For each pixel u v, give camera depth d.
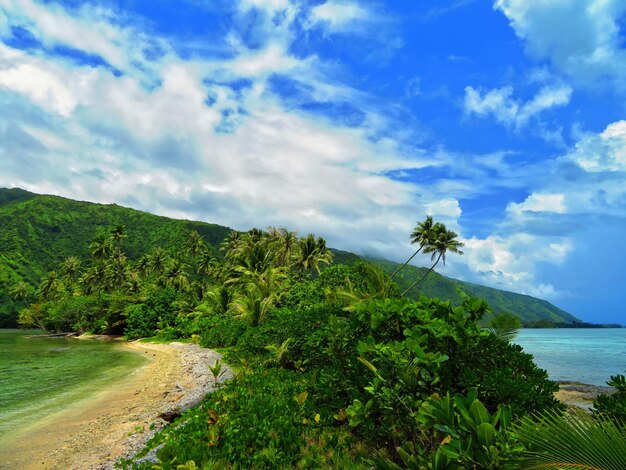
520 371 5.53
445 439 3.68
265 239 59.62
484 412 2.94
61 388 15.43
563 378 24.16
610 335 123.88
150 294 51.22
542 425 2.62
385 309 5.97
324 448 5.46
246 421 6.45
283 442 5.63
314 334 9.82
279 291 34.88
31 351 31.61
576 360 36.53
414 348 4.39
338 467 4.80
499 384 4.80
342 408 6.04
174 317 43.72
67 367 21.67
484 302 5.18
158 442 6.76
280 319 16.25
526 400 4.62
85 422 10.36
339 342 6.52
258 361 14.73
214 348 26.59
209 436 5.89
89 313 56.44
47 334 60.81
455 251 46.97
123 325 51.66
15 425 10.24
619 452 2.29
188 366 19.77
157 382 16.25
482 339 5.49
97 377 18.14
